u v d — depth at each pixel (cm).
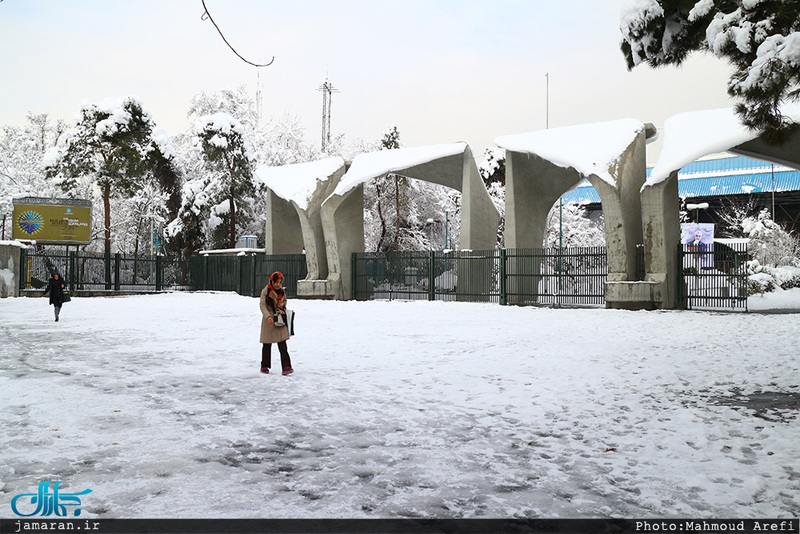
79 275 4156
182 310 2436
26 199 3978
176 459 505
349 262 3397
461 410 689
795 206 6681
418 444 556
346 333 1532
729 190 6231
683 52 1059
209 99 5800
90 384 845
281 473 474
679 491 435
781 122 1027
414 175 3381
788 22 866
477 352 1170
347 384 846
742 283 2319
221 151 4975
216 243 5178
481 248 3216
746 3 891
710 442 554
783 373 901
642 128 2647
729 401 722
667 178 2361
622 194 2445
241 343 1334
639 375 895
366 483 453
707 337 1369
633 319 1897
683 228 4475
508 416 661
